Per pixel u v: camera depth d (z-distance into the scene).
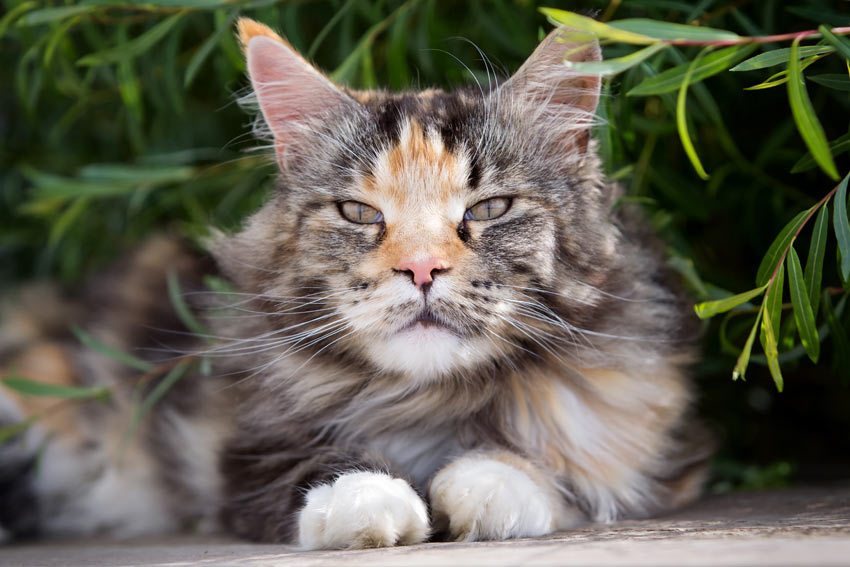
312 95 0.94
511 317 0.91
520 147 0.92
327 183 0.93
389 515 0.85
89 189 1.06
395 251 0.90
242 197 1.10
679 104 0.84
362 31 1.08
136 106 1.02
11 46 1.10
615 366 0.93
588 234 0.92
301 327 0.93
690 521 0.89
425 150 0.91
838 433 1.13
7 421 1.03
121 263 1.11
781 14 1.00
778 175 1.05
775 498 0.96
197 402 1.02
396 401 0.93
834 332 0.93
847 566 0.76
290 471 0.92
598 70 0.84
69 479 1.04
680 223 1.07
